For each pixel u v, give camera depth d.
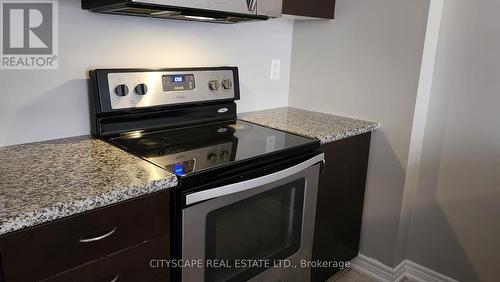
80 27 1.37
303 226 1.58
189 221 1.11
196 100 1.65
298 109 2.23
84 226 0.90
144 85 1.47
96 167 1.10
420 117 1.85
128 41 1.50
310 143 1.50
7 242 0.79
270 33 2.08
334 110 2.09
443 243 1.96
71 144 1.33
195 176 1.10
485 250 1.84
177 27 1.65
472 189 1.83
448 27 1.78
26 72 1.28
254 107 2.12
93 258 0.94
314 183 1.57
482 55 1.71
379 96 1.89
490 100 1.71
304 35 2.15
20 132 1.30
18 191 0.91
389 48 1.82
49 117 1.36
